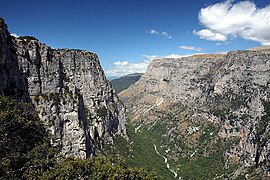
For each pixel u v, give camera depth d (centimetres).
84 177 5991
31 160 6469
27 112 8100
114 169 6072
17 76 13625
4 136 6244
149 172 6444
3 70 11812
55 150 7456
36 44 15862
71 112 16375
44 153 6956
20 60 14375
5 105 7212
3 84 11662
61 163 6425
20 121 6962
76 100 17025
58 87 16688
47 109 15150
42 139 7606
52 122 15000
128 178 6012
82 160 6391
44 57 16238
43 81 15875
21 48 14600
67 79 18738
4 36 12719
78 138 16275
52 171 6091
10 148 6278
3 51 12038
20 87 13625
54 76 16512
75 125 16325
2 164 5725
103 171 5997
